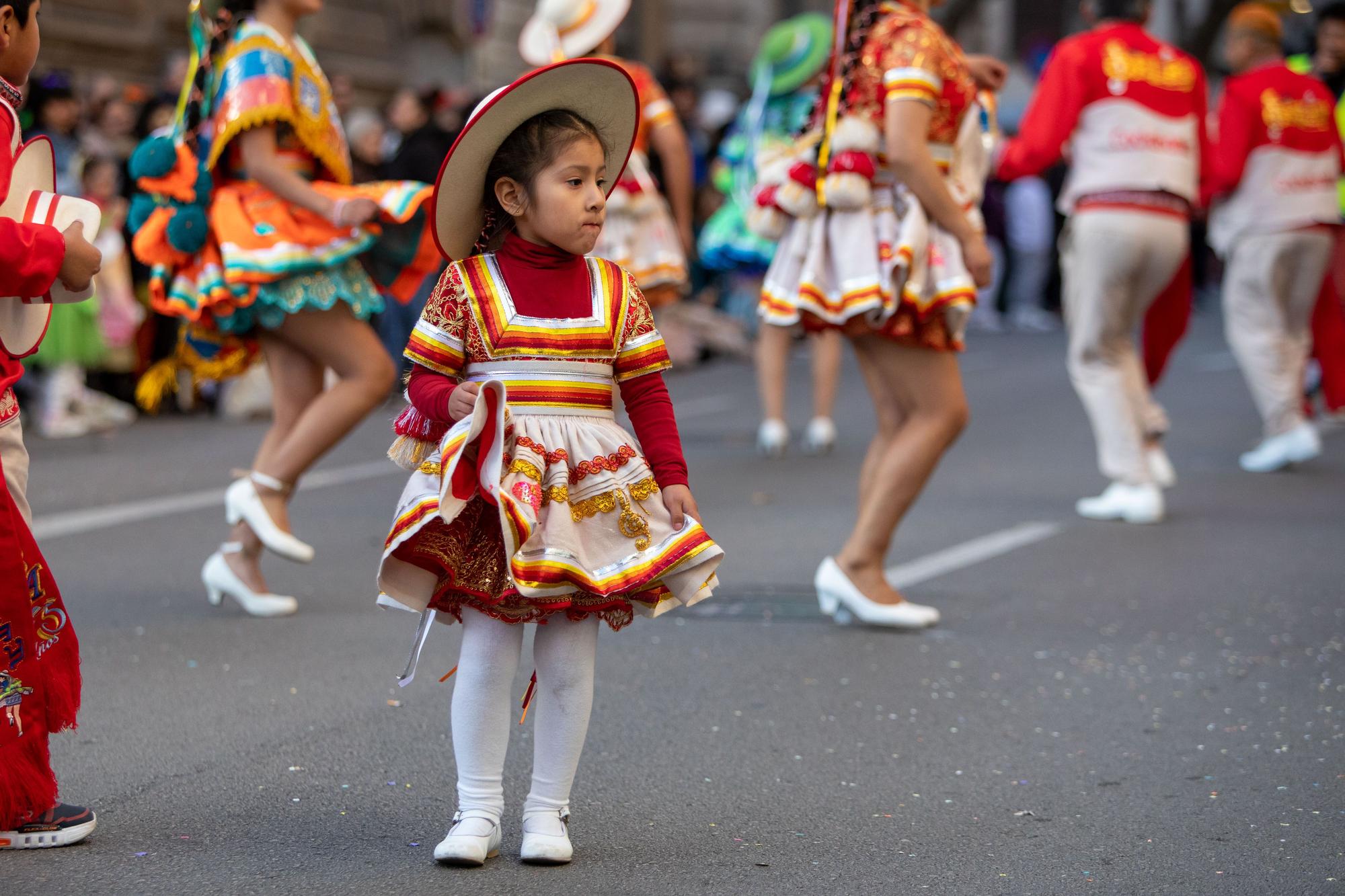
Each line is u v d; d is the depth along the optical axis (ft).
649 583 14.16
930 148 23.47
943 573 28.07
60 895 13.52
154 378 25.66
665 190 45.11
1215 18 107.96
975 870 14.38
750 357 72.95
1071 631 23.81
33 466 41.63
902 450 23.82
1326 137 39.32
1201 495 36.58
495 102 14.14
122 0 81.15
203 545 30.73
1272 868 14.40
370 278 25.08
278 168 23.71
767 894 13.76
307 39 96.89
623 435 14.75
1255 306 39.99
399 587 14.10
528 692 14.75
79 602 25.59
